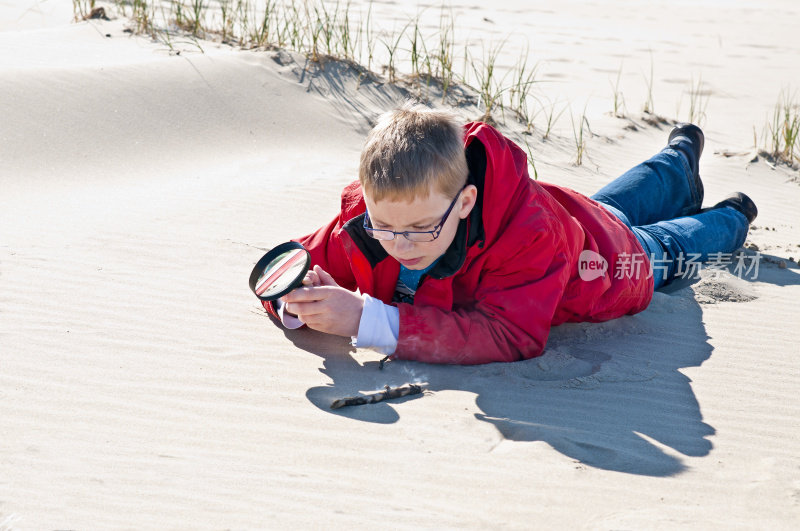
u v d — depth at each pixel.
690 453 2.50
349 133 6.74
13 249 3.89
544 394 2.85
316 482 2.22
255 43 8.23
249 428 2.50
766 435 2.65
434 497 2.18
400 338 2.95
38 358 2.86
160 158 5.71
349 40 8.74
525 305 3.00
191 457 2.31
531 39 12.80
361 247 3.09
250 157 5.97
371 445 2.44
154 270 3.80
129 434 2.42
